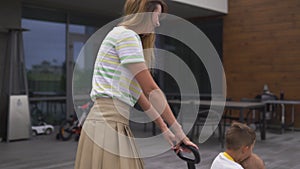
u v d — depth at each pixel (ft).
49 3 22.93
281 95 24.57
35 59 23.67
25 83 20.61
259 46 25.91
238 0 26.73
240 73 26.78
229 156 6.48
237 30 26.86
